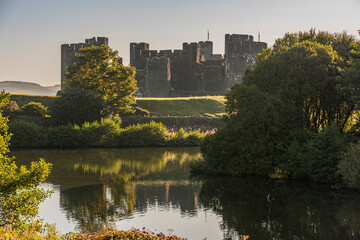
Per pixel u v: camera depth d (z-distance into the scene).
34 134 44.50
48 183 23.77
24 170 12.94
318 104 30.47
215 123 59.75
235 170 27.33
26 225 11.53
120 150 42.47
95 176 26.33
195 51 119.88
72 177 25.89
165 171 28.69
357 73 24.45
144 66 122.69
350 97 25.88
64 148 43.66
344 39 34.06
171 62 121.50
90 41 114.00
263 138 26.75
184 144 47.88
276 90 28.67
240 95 28.48
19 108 54.69
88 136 45.72
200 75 119.50
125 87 58.09
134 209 18.03
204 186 23.38
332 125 24.72
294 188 22.80
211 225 15.82
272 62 30.27
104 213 17.27
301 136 26.17
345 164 22.02
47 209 17.78
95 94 52.56
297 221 16.38
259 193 21.53
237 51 112.69
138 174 27.27
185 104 75.81
